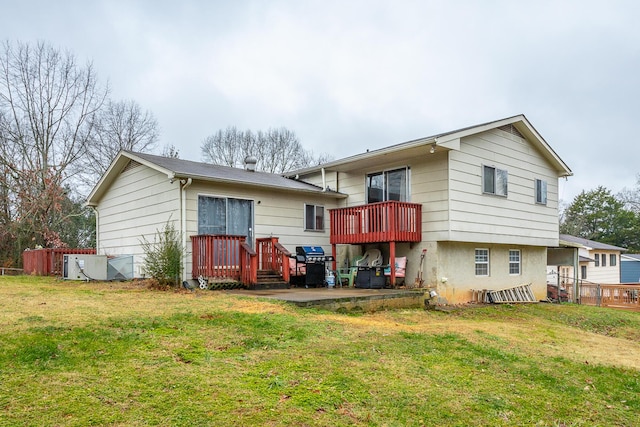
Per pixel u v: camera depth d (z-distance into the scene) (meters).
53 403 3.30
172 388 3.75
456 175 12.03
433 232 12.11
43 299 7.48
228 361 4.58
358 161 13.22
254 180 12.57
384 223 11.88
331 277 12.51
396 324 7.59
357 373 4.55
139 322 5.75
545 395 4.58
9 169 22.80
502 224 13.59
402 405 3.89
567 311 12.82
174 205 11.34
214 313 6.68
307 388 4.02
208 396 3.65
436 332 7.04
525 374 5.21
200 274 10.70
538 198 15.29
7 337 4.70
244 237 11.08
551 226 15.89
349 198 14.62
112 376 3.91
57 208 23.02
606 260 29.42
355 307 8.98
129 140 28.91
